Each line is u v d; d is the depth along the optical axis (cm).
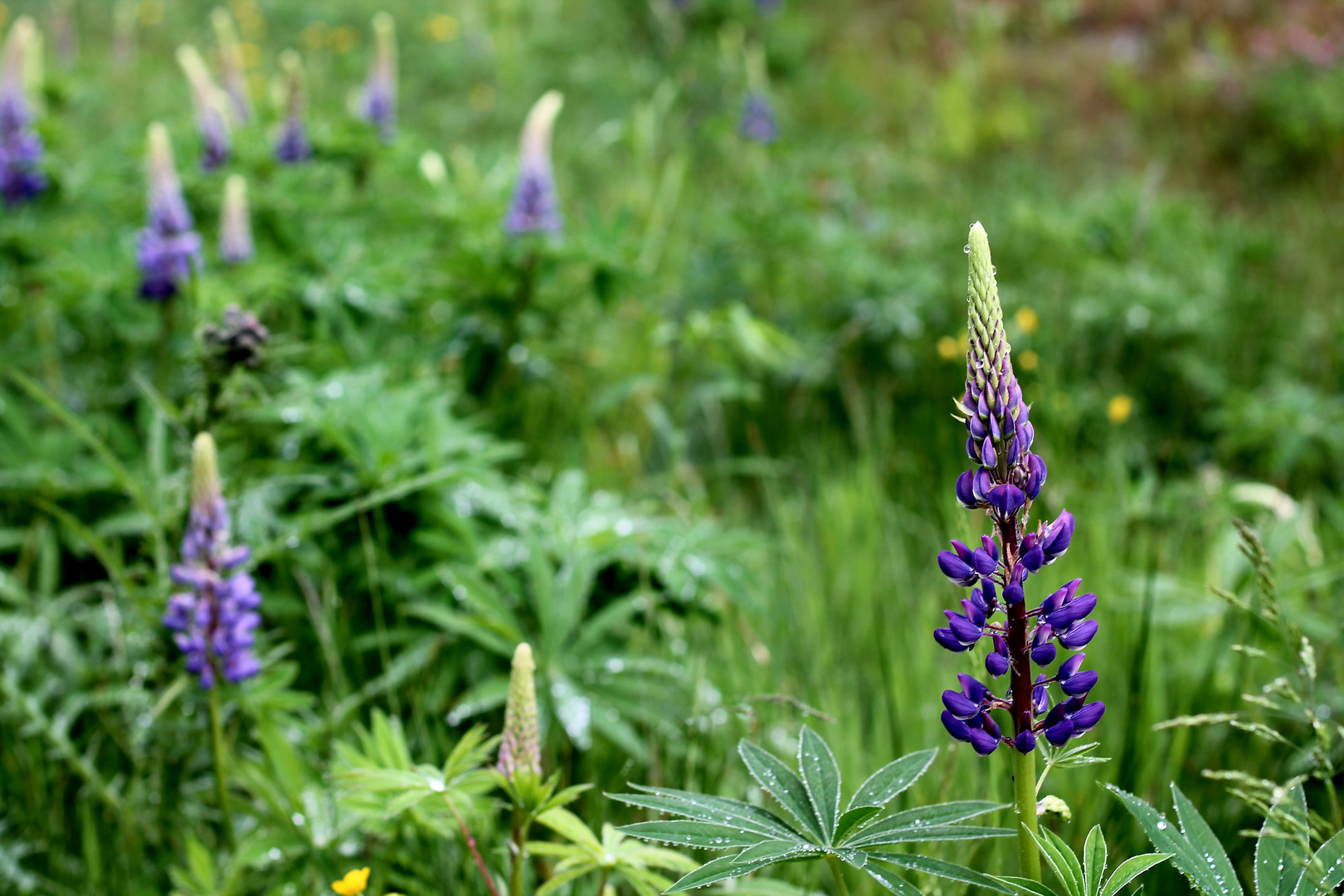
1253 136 881
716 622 302
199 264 364
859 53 1087
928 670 304
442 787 186
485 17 1069
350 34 1040
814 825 154
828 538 373
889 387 498
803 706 212
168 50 1003
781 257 543
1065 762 154
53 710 291
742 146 750
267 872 237
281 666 255
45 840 259
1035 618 155
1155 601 329
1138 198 628
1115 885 148
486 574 299
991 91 1007
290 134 480
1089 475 439
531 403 433
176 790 260
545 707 261
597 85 934
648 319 514
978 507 146
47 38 945
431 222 471
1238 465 474
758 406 490
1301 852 157
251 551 265
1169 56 1059
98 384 408
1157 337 518
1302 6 1102
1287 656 296
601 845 191
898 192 766
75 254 399
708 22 1031
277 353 271
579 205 695
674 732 276
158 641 254
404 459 307
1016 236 603
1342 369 511
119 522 318
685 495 430
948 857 227
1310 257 649
